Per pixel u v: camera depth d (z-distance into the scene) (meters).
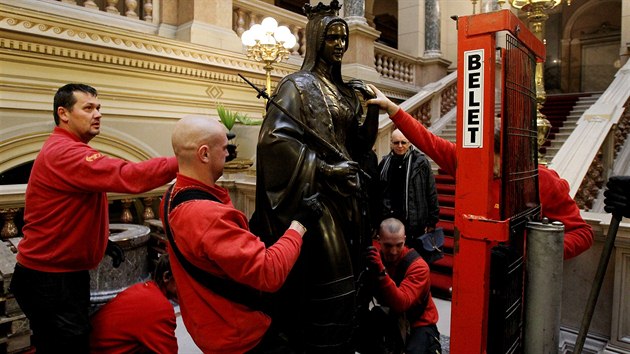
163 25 5.90
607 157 5.61
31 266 1.86
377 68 9.61
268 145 1.88
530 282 1.58
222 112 4.80
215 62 5.78
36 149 4.44
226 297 1.51
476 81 1.48
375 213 2.36
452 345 1.58
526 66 1.75
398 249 2.48
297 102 1.91
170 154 5.49
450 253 4.80
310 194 1.80
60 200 1.80
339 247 1.87
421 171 3.74
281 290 1.95
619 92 6.26
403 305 2.28
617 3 15.52
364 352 2.44
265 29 4.55
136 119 5.15
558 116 9.16
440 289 4.18
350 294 1.90
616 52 15.73
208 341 1.54
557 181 2.11
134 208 5.56
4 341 2.54
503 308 1.46
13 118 4.25
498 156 1.57
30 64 4.32
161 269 1.96
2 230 3.69
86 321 1.89
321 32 2.02
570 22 16.53
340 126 2.02
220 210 1.44
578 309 3.02
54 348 1.86
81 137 1.95
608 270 2.89
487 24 1.45
